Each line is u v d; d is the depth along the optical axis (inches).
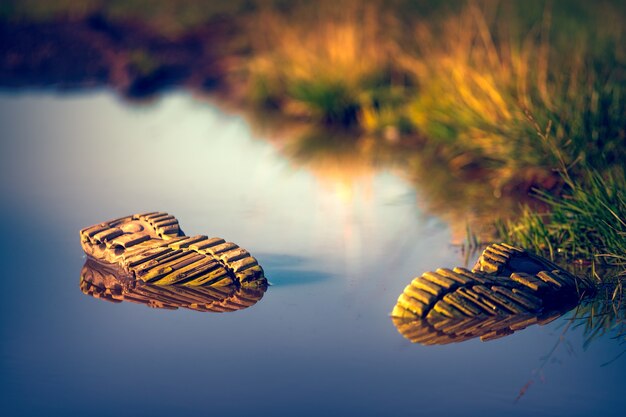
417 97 523.5
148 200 397.7
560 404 209.9
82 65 709.3
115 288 286.2
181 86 690.2
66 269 304.5
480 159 437.7
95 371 228.4
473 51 487.2
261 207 386.9
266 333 250.8
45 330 254.1
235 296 277.9
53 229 353.1
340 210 380.8
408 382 221.5
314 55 600.7
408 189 412.2
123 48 729.6
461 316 257.4
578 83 405.7
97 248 308.7
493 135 406.3
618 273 285.4
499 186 396.8
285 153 493.4
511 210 368.8
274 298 276.5
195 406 210.1
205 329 253.8
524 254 286.8
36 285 289.7
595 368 227.5
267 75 633.6
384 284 289.0
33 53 711.7
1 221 364.2
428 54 536.1
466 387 218.5
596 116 374.9
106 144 511.2
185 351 239.8
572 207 313.1
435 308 259.1
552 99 394.9
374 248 327.6
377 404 210.7
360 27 626.2
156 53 728.3
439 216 366.3
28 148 497.7
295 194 409.1
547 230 314.5
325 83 572.4
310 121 579.5
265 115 599.5
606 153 364.2
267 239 340.5
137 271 287.9
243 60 697.6
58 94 652.1
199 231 351.3
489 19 567.8
